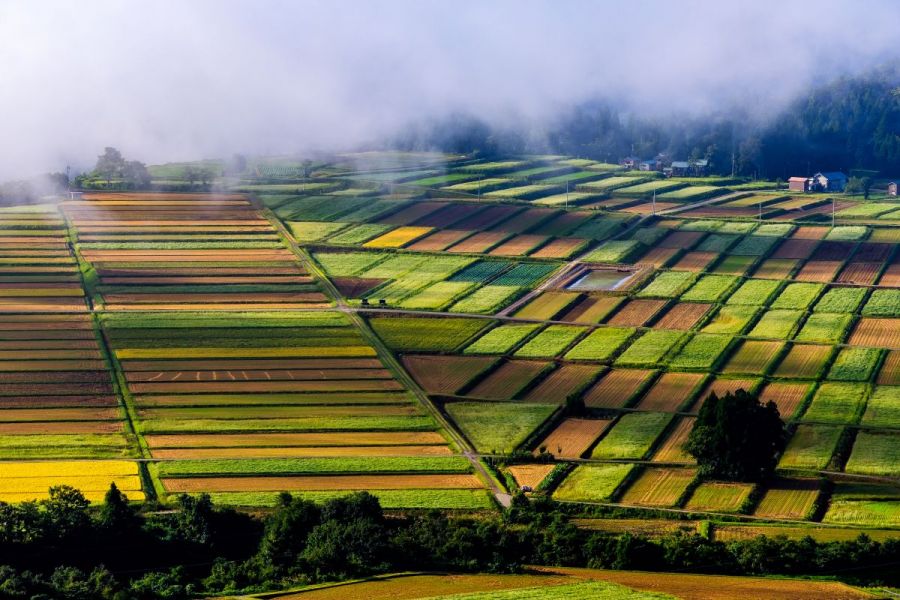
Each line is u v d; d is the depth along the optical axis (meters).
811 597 124.25
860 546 138.75
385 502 158.50
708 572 135.25
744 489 164.25
